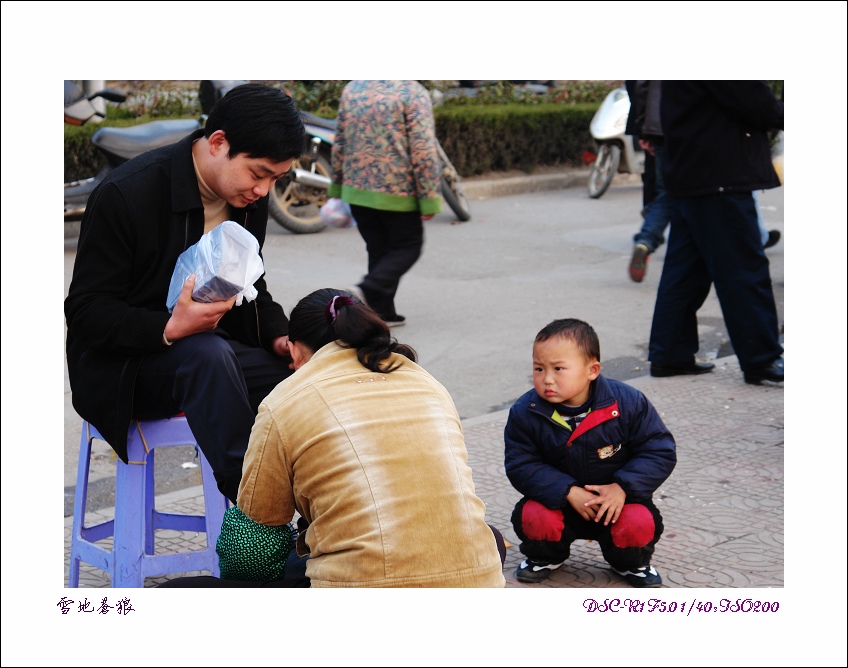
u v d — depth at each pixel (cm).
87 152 990
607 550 338
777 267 849
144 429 314
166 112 1137
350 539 239
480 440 479
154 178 306
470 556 243
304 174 976
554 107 1391
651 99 636
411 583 237
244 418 296
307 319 272
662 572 347
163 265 311
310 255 912
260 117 289
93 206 304
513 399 550
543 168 1395
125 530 312
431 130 640
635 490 329
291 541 268
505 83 1444
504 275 853
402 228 661
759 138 530
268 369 337
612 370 598
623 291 794
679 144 535
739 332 546
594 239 1006
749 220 533
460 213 1095
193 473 460
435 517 242
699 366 575
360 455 242
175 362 300
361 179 646
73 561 332
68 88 976
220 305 297
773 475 429
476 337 668
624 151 1224
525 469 338
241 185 297
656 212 795
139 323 298
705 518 389
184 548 375
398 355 263
